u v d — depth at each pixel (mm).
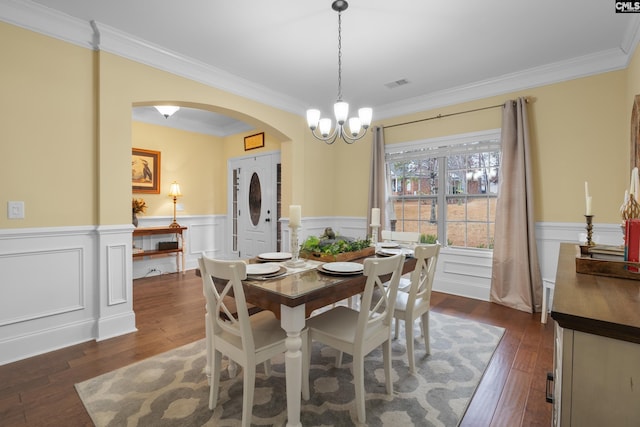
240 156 5734
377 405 1726
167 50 2904
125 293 2715
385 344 1810
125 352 2340
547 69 3195
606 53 2891
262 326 1802
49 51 2367
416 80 3570
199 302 3545
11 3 2176
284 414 1646
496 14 2350
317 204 4781
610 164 2953
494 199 3666
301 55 3010
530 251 3230
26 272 2289
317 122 2574
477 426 1569
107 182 2617
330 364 2182
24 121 2270
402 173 4398
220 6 2287
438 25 2500
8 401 1754
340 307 2135
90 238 2572
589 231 1619
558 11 2307
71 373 2043
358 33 2629
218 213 5938
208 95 3328
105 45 2588
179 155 5344
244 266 1442
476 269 3756
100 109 2572
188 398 1779
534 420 1606
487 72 3355
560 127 3195
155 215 5027
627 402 727
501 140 3436
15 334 2240
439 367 2131
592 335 759
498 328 2799
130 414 1644
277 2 2240
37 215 2328
